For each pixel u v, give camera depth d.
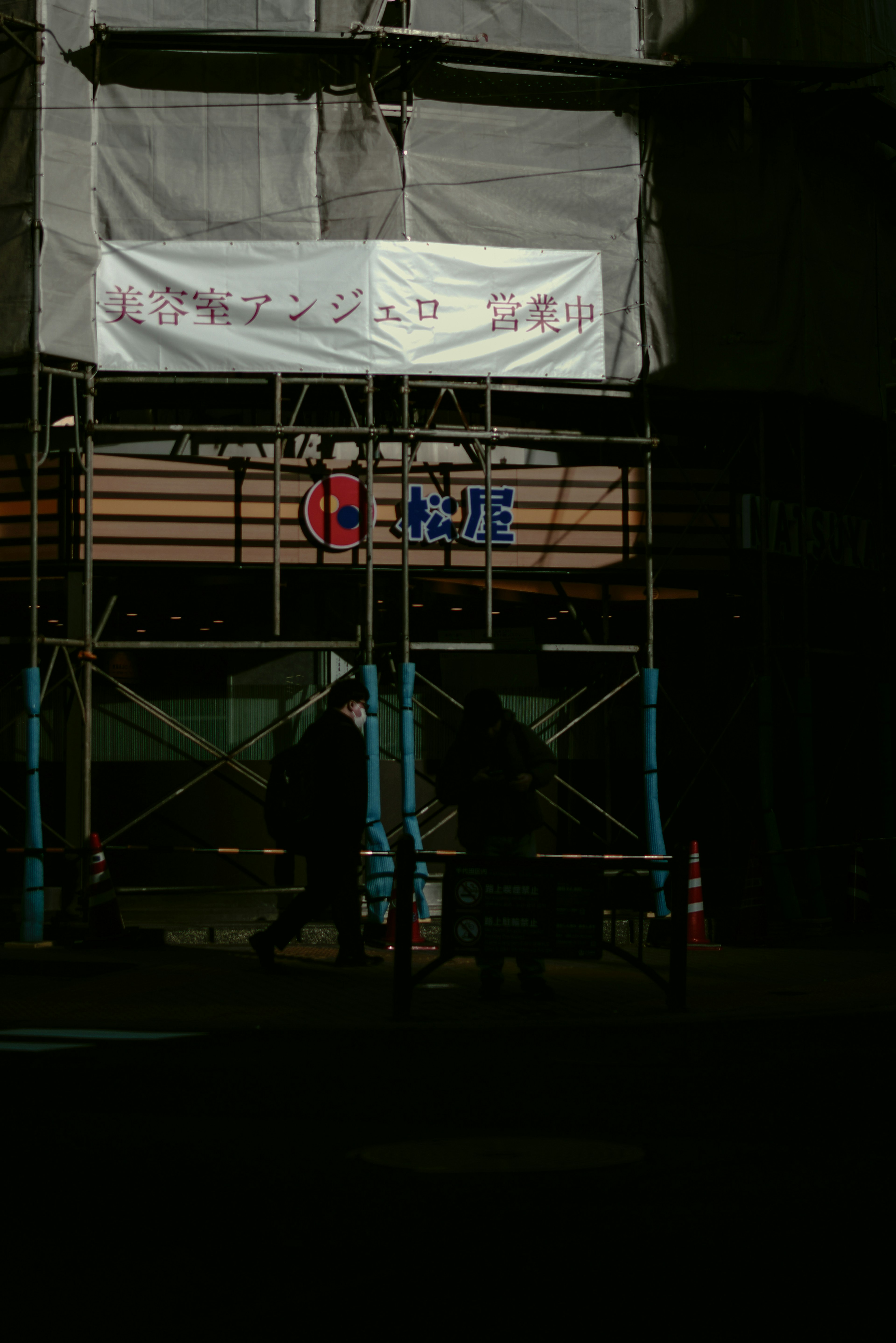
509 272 15.41
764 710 15.91
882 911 16.86
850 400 16.95
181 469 15.10
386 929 13.96
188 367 14.84
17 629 16.50
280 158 15.18
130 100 14.99
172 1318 4.01
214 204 15.05
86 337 14.67
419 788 15.90
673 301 15.88
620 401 16.16
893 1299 4.11
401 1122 6.46
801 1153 5.79
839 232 17.17
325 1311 4.05
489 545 15.03
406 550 14.80
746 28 16.44
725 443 16.91
